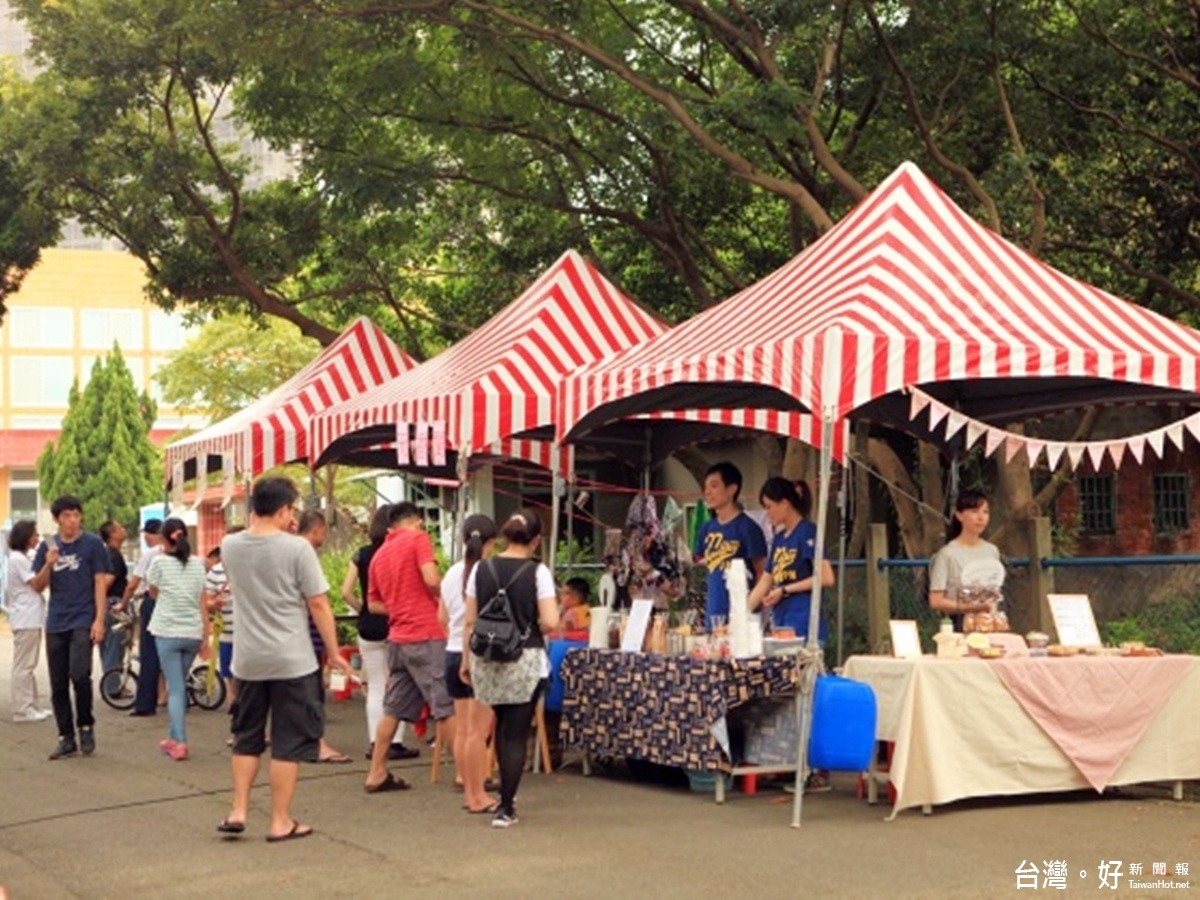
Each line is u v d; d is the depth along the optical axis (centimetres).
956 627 1116
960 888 763
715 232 2173
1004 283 1040
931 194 1114
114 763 1276
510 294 2298
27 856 916
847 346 936
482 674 939
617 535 1373
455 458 1711
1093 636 1041
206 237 2214
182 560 1309
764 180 1650
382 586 1115
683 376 1027
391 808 1029
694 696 1015
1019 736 978
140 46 2022
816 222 1658
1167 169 1969
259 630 921
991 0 1702
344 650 1777
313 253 2302
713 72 1989
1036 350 950
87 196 2230
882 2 1789
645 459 1563
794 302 1055
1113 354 958
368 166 1980
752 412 1478
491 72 1856
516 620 941
